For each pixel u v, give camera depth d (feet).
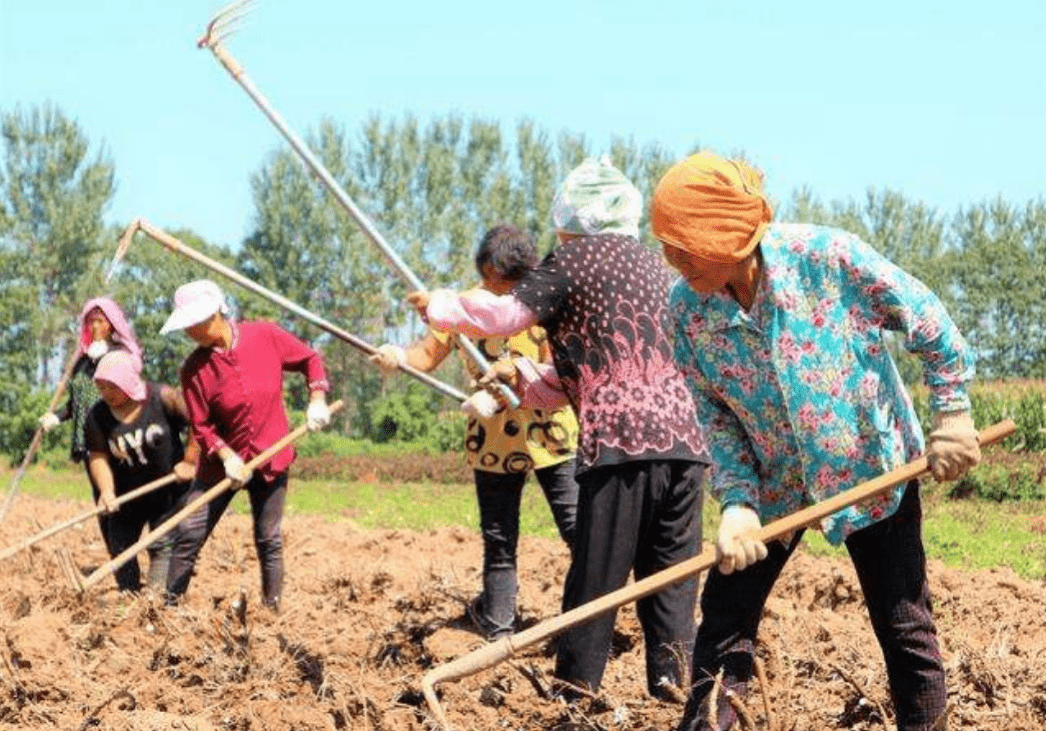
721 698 20.65
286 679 28.53
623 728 24.00
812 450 19.36
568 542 31.89
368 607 36.22
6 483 124.26
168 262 263.70
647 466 24.06
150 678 29.48
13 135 272.92
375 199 271.49
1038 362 202.39
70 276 274.36
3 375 249.14
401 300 264.93
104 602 36.27
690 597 24.93
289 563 46.55
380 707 25.95
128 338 40.75
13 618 35.65
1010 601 34.27
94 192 275.18
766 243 18.89
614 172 25.17
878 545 19.77
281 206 261.85
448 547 49.55
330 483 116.26
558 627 20.29
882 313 18.89
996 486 68.49
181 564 36.19
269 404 36.01
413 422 191.11
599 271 24.32
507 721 25.34
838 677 26.55
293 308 30.89
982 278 204.33
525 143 279.28
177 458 39.37
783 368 19.13
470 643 31.42
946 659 27.09
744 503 19.86
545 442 31.58
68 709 26.96
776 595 36.14
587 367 24.38
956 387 18.74
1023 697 24.68
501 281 30.45
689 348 19.92
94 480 39.06
